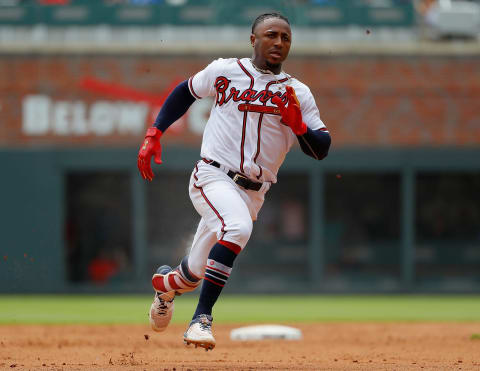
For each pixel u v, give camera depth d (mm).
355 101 62875
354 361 22000
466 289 63656
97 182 66938
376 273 67375
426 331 35500
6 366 19391
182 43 62188
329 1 63094
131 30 62906
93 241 66500
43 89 62562
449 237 68438
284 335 31547
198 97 17719
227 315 46188
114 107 62562
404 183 63094
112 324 38875
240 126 16812
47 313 46844
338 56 62812
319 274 63094
